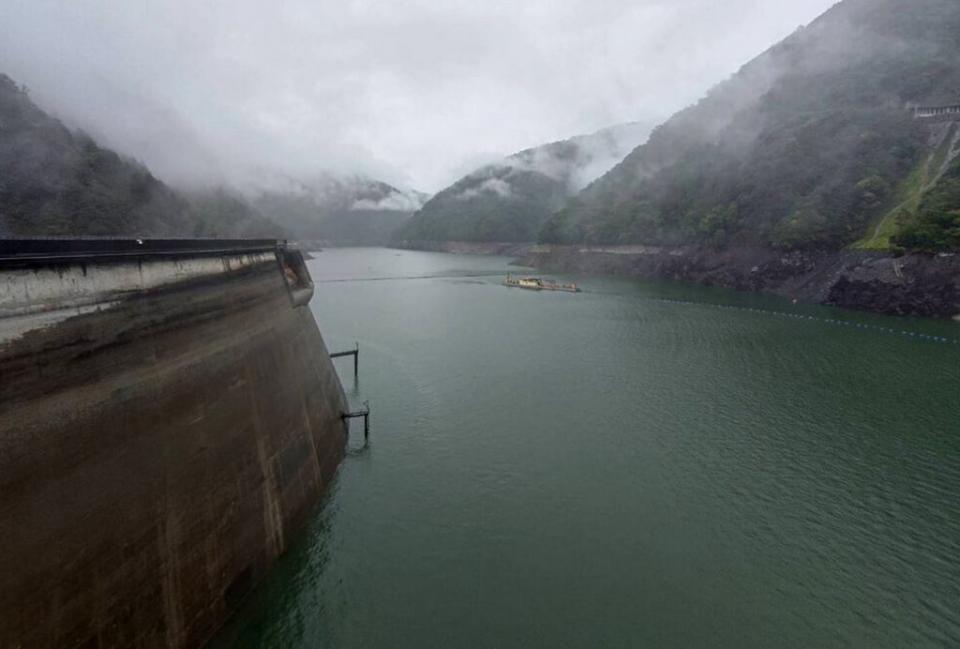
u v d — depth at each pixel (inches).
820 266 4092.0
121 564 650.2
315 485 1161.4
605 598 962.7
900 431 1620.3
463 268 6963.6
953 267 3218.5
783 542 1121.4
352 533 1108.5
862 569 1046.4
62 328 631.2
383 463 1391.5
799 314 3415.4
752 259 4643.2
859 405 1825.8
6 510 542.3
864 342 2672.2
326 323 3122.5
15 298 581.3
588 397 1904.5
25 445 570.6
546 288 4778.5
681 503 1253.7
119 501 661.9
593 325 3139.8
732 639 885.2
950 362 2311.8
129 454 689.6
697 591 986.7
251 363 1000.2
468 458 1438.2
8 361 566.9
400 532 1122.7
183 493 760.3
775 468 1409.9
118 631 634.2
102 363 679.1
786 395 1920.5
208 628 775.1
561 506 1234.6
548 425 1663.4
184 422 789.9
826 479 1357.0
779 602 963.3
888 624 919.0
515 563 1044.5
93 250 689.6
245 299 1045.8
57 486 594.6
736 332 2923.2
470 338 2792.8
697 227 5319.9
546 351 2532.0
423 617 908.6
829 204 4276.6
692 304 3873.0
